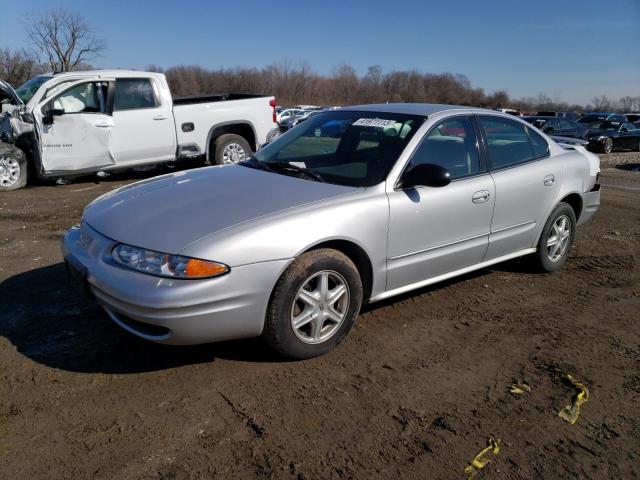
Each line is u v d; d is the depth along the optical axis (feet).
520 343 12.10
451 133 13.26
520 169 14.64
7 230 20.03
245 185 11.67
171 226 9.93
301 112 111.04
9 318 12.30
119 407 9.16
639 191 34.27
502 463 8.18
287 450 8.23
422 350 11.59
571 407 9.71
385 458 8.15
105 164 29.35
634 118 102.78
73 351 10.93
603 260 18.56
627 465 8.28
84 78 28.17
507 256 15.02
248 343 11.51
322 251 10.52
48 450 8.06
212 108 32.22
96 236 10.50
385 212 11.36
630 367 11.23
